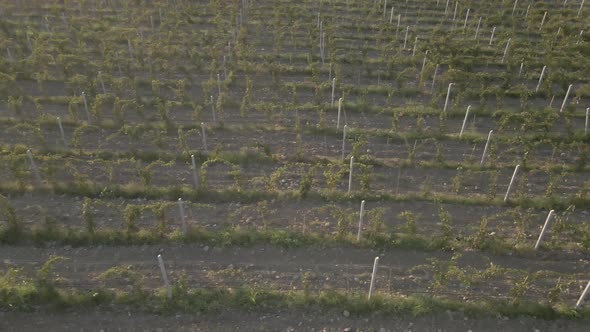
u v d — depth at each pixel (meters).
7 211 12.05
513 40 20.38
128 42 20.20
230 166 14.72
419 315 10.59
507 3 23.81
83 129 15.87
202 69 19.23
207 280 11.31
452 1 24.50
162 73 19.09
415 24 22.94
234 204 13.38
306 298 10.76
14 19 22.55
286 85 18.38
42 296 10.62
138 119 16.67
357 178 14.25
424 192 13.70
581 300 10.63
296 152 15.11
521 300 10.84
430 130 16.42
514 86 18.77
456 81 18.47
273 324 10.43
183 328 10.31
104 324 10.35
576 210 13.41
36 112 16.88
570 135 16.05
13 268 11.23
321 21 21.94
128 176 14.27
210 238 12.19
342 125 16.67
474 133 16.23
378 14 23.70
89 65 18.42
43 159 13.86
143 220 12.84
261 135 16.11
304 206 13.36
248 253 11.98
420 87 18.30
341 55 20.38
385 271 11.60
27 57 19.38
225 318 10.52
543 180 14.47
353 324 10.45
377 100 18.09
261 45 21.08
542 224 12.99
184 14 22.59
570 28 22.00
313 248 12.11
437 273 10.71
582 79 18.89
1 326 10.30
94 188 13.58
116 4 23.98
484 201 13.55
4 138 15.57
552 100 17.89
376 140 15.98
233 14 22.03
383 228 12.64
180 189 13.55
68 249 12.00
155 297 10.73
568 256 12.04
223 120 16.73
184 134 15.23
